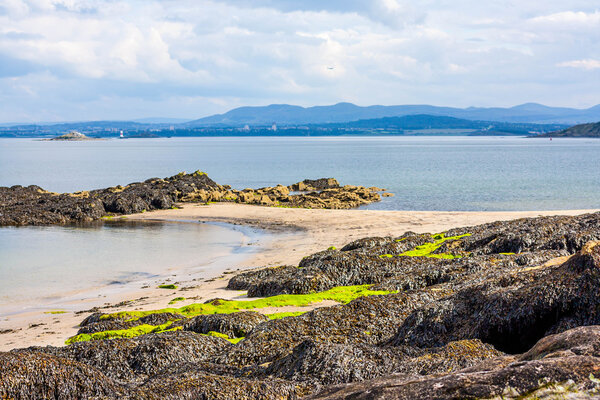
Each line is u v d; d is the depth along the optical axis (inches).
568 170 6230.3
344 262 1465.3
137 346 856.9
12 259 1995.6
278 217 2891.2
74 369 642.8
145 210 3238.2
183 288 1544.0
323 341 744.3
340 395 464.4
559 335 501.4
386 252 1712.6
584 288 682.8
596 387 357.7
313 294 1299.2
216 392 584.1
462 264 1338.6
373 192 4020.7
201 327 1016.2
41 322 1227.9
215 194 3673.7
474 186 4559.5
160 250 2145.7
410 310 978.1
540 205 3351.4
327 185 4682.6
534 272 842.8
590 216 1616.6
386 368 637.9
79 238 2434.8
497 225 1851.6
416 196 3932.1
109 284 1632.6
